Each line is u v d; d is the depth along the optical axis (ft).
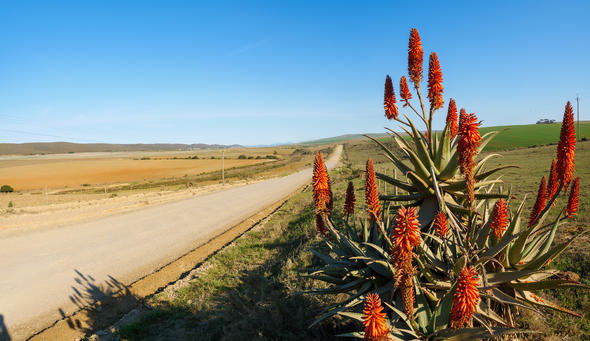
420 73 16.24
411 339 11.98
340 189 87.51
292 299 23.82
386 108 17.38
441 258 14.92
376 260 14.05
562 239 26.96
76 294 34.19
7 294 34.09
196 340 22.77
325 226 18.04
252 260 41.91
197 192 134.21
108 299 32.96
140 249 50.57
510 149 213.25
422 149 17.12
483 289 11.09
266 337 19.85
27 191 205.46
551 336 15.06
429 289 13.69
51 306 31.53
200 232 61.62
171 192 135.74
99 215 79.46
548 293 19.27
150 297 32.83
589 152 126.93
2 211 83.30
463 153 12.31
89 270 41.34
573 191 13.66
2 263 43.57
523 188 58.23
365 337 9.82
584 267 21.66
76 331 26.91
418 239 10.22
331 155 467.11
